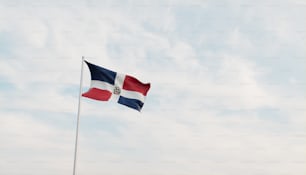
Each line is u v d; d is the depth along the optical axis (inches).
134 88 813.2
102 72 802.8
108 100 794.2
